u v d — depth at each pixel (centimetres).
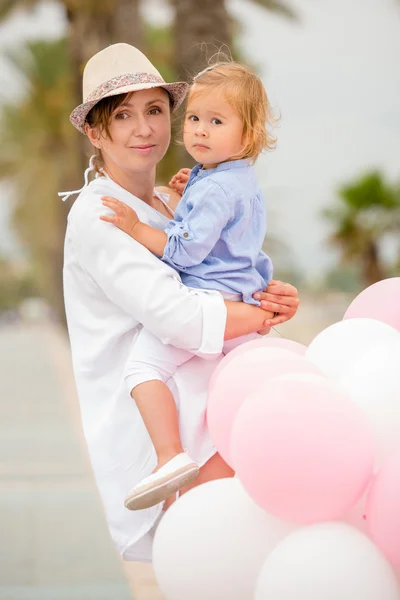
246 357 328
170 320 346
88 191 380
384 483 288
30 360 2808
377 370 320
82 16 1886
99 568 540
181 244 354
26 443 1044
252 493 290
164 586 309
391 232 2991
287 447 282
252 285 370
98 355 374
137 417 365
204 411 356
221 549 296
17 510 699
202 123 371
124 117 379
